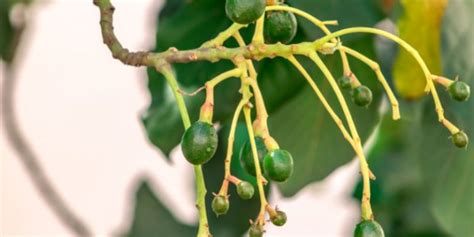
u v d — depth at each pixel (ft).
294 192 2.61
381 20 2.35
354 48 2.49
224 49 2.02
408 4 2.35
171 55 2.04
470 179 2.61
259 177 1.96
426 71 1.99
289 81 2.45
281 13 2.08
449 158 2.60
